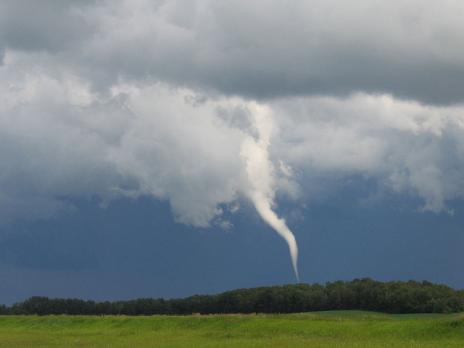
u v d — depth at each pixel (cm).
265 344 6781
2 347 7150
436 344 6556
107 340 8119
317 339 7375
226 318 9394
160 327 9669
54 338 8700
